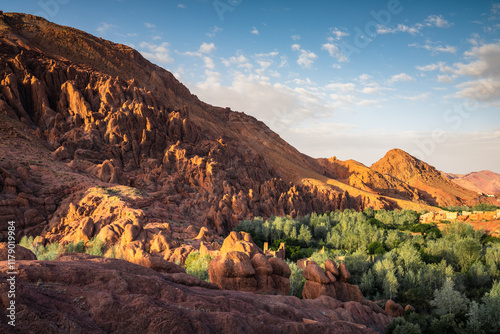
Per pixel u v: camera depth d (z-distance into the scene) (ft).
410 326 82.58
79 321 28.68
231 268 70.23
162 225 197.67
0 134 278.87
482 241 291.17
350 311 76.07
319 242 339.36
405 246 243.19
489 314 131.03
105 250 172.86
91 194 225.15
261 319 41.86
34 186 223.51
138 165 357.41
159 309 32.89
